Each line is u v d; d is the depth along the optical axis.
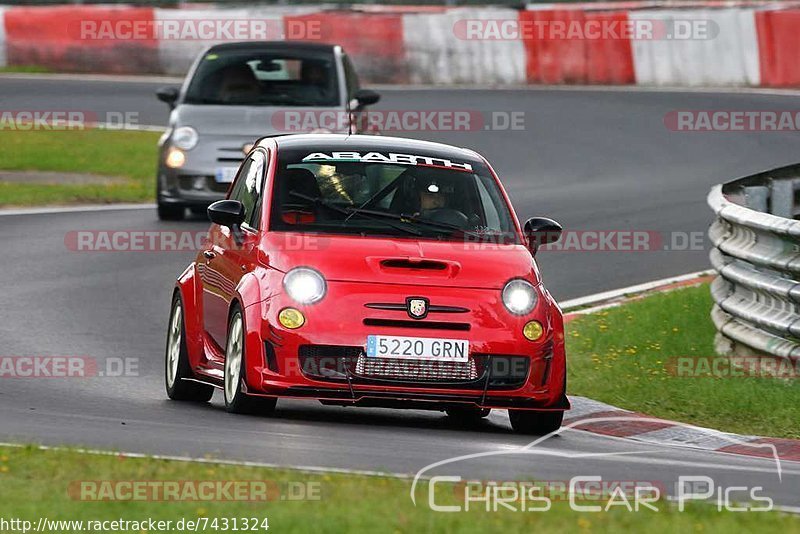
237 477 22.31
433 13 110.69
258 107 62.56
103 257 54.44
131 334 42.28
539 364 29.94
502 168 79.38
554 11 109.06
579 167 79.69
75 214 64.56
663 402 35.00
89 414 30.30
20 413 29.92
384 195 32.16
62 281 49.62
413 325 29.48
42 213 64.56
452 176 32.97
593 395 35.78
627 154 83.62
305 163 32.69
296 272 29.73
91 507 20.27
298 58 64.44
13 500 20.59
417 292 29.66
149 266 53.16
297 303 29.41
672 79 107.12
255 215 32.09
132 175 78.75
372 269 29.91
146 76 114.62
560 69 109.19
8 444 24.97
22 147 86.12
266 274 30.08
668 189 72.81
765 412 34.00
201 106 62.94
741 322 39.38
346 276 29.75
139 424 28.67
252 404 30.44
